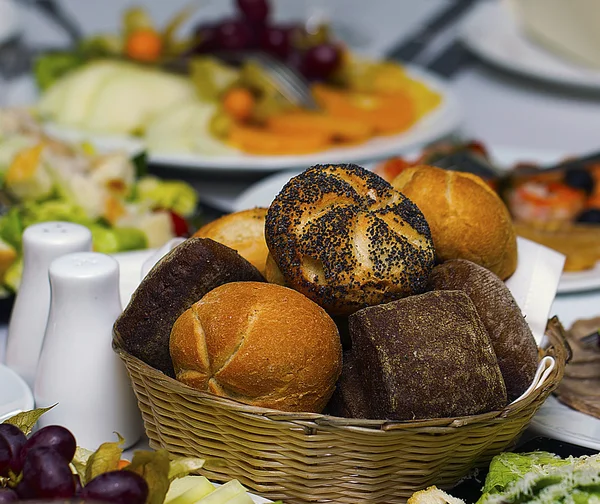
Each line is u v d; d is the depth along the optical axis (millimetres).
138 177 1141
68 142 1151
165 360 744
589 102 1662
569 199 1088
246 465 721
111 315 780
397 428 687
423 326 709
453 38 1924
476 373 707
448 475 729
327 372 710
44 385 778
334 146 1294
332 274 730
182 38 1818
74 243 822
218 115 1297
